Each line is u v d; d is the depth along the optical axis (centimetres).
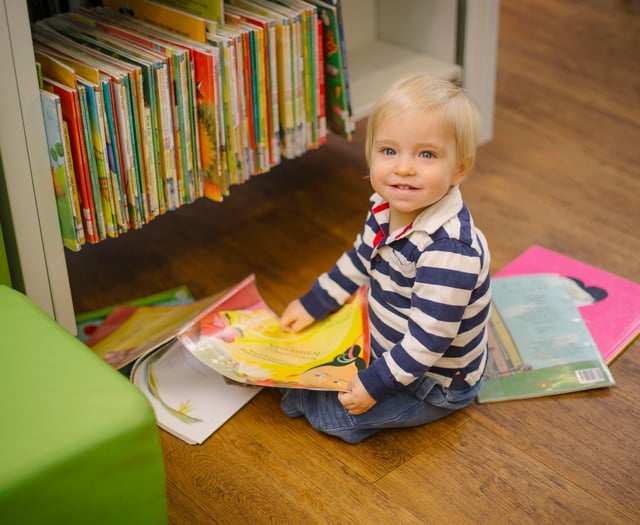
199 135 157
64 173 139
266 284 174
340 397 131
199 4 156
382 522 125
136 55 146
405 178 121
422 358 126
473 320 130
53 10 174
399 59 206
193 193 161
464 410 143
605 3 283
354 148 217
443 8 199
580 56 254
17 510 93
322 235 188
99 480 99
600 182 202
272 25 156
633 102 232
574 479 131
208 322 143
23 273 146
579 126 223
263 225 191
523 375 148
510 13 278
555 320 159
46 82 138
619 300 165
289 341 144
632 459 134
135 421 99
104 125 140
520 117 227
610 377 146
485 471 133
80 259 181
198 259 181
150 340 149
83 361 107
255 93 159
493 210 193
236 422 142
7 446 95
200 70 149
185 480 132
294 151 172
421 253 124
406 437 139
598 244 182
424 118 119
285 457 136
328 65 171
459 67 203
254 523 125
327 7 161
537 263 175
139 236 188
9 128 133
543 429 140
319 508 127
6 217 140
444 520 125
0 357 107
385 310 135
